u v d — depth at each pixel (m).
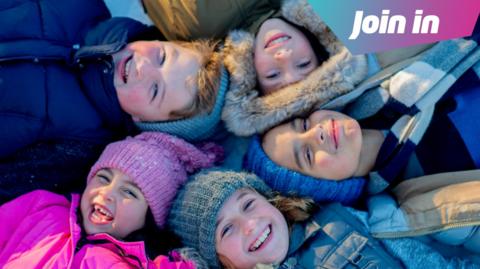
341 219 1.26
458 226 1.18
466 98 1.27
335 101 1.32
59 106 1.33
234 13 1.43
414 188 1.29
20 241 1.25
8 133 1.30
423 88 1.23
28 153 1.35
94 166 1.29
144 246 1.21
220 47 1.41
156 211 1.28
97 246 1.23
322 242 1.23
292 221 1.28
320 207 1.31
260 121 1.33
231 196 1.21
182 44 1.36
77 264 1.20
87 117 1.36
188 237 1.24
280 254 1.19
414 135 1.25
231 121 1.36
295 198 1.29
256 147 1.34
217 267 1.24
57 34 1.37
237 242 1.17
